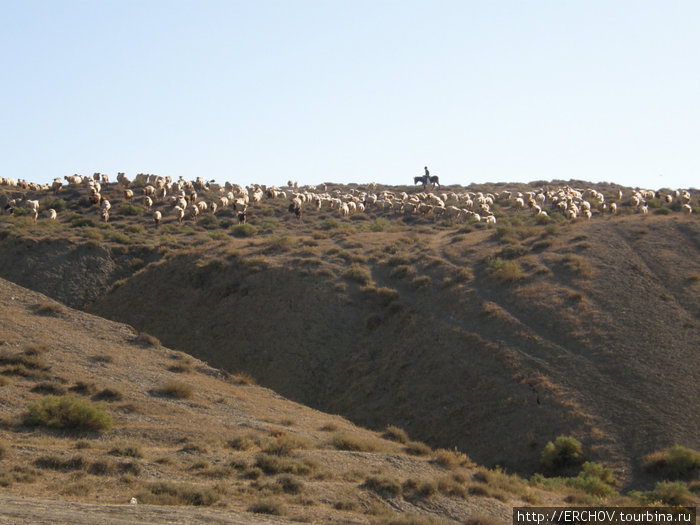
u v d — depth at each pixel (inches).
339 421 1348.4
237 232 2923.2
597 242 2224.4
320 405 1708.9
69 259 2472.9
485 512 777.6
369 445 1067.3
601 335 1641.2
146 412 1098.7
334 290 2058.3
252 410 1239.5
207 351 1980.8
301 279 2127.2
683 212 2886.3
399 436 1270.9
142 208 3366.1
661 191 4672.7
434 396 1556.3
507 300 1861.5
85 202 3420.3
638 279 1920.5
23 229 2711.6
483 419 1440.7
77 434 937.5
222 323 2054.6
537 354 1595.7
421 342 1750.7
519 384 1494.8
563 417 1373.0
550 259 2079.2
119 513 576.4
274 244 2471.7
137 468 773.9
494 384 1517.0
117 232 2807.6
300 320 1962.4
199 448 898.7
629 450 1263.5
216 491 711.1
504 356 1589.6
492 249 2255.2
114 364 1322.6
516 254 2158.0
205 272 2278.5
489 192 4980.3
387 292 2007.9
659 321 1696.6
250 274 2210.9
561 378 1497.3
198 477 775.1
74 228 2906.0
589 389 1451.8
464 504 787.4
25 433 909.2
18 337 1346.0
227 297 2149.4
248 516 625.3
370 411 1601.9
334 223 3137.3
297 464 837.2
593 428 1330.0
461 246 2357.3
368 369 1753.2
